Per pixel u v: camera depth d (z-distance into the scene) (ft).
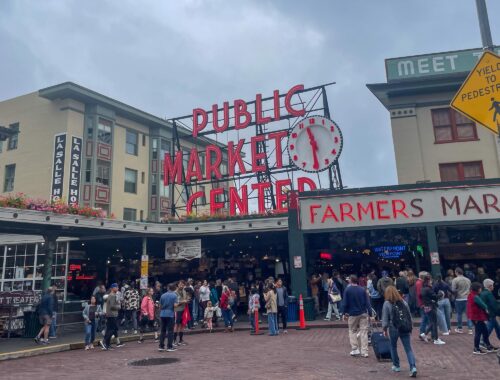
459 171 74.38
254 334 50.90
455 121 76.28
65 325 56.54
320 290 73.41
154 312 53.88
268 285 50.85
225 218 74.08
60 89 101.50
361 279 61.00
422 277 37.99
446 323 41.75
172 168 100.22
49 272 59.31
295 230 65.87
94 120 107.45
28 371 32.96
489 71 19.31
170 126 128.57
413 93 77.87
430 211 62.75
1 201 51.72
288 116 95.96
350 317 33.68
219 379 27.14
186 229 71.56
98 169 107.04
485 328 31.01
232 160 95.50
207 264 86.84
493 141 73.87
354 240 79.87
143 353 39.93
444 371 26.68
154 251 87.76
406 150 76.07
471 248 79.00
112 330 44.16
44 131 104.99
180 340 44.96
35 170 103.65
